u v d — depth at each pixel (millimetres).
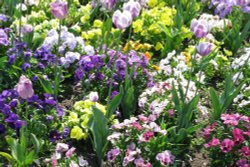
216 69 2328
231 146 1751
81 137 1839
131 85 1977
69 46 2221
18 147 1666
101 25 2436
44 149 1804
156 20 2619
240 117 1859
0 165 1729
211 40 2539
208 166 1842
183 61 2314
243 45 2688
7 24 2482
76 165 1691
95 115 1743
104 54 2156
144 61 2117
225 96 1992
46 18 2568
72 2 2762
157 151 1784
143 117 1839
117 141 1796
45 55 2102
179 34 2453
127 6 1901
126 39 2594
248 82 2254
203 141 1921
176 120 1952
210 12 3031
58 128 1860
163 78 2229
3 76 2041
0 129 1771
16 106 1848
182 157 1866
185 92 2004
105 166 1799
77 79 2076
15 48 2107
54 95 1928
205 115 2078
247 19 2836
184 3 2832
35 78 1997
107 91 2072
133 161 1751
